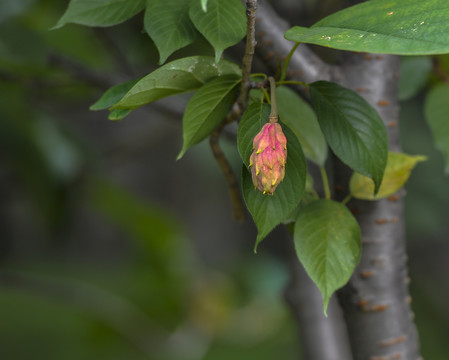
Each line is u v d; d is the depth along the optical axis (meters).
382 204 1.44
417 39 1.22
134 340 2.92
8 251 8.13
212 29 1.29
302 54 1.44
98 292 2.74
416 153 3.12
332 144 1.33
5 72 2.07
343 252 1.34
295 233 1.34
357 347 1.47
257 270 3.18
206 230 8.18
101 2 1.34
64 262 8.28
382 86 1.45
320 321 2.00
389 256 1.45
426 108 1.55
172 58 2.08
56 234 2.70
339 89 1.33
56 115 2.71
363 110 1.32
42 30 2.44
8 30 1.81
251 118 1.29
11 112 2.46
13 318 5.79
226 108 1.32
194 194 8.16
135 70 2.42
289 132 1.29
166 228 2.89
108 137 6.02
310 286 2.02
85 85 2.09
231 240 8.24
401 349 1.46
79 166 2.61
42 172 2.53
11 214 7.57
